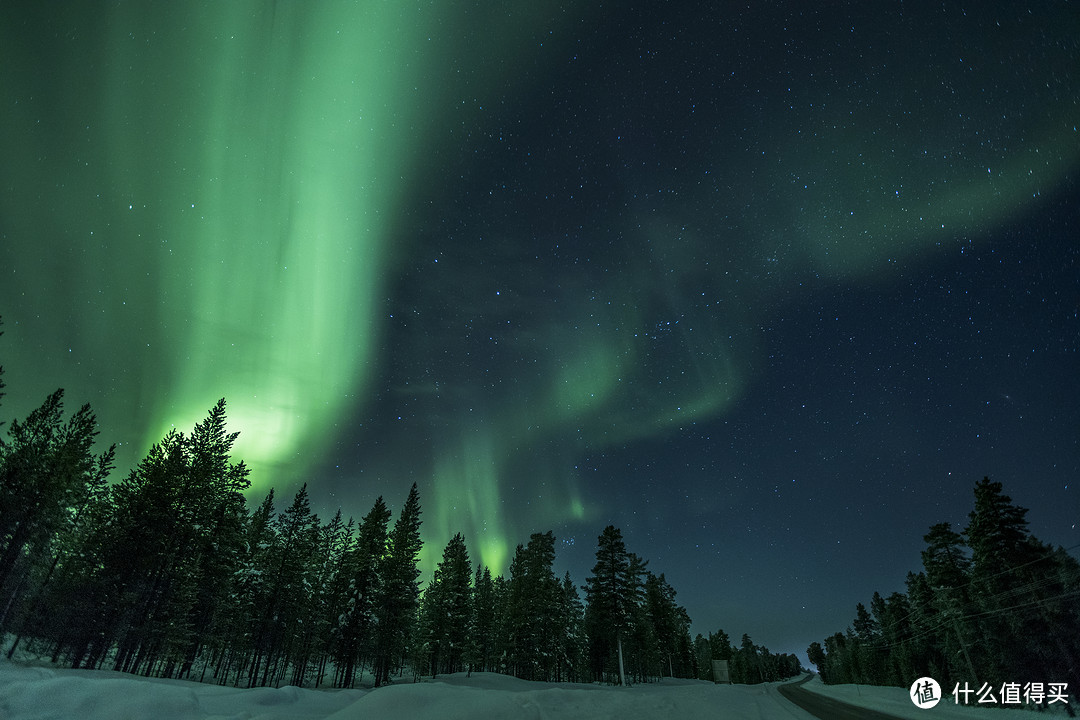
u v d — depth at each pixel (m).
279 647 50.81
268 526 61.56
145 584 37.31
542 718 13.91
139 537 37.47
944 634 43.06
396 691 12.93
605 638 52.69
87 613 34.81
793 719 21.28
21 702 12.22
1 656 32.56
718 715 18.55
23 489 35.44
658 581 82.00
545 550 61.31
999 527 35.09
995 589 34.03
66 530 37.97
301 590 47.97
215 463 42.91
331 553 61.62
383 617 49.72
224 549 42.91
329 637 47.84
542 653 55.25
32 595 35.78
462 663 69.50
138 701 13.17
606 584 52.81
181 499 40.00
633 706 18.33
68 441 38.41
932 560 43.91
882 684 72.12
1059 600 31.70
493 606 72.44
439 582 62.09
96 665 35.75
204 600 42.91
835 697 44.19
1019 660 32.69
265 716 13.98
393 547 55.78
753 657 133.75
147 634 35.56
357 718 11.79
